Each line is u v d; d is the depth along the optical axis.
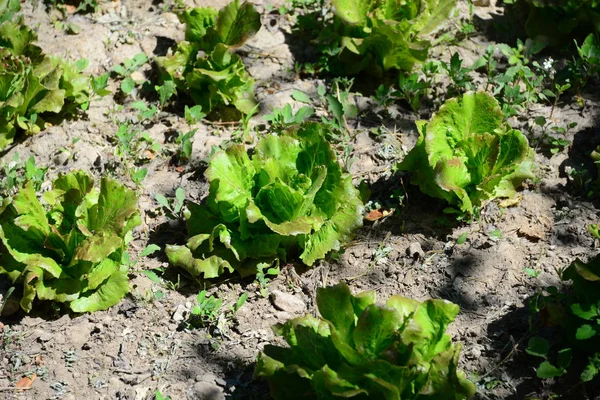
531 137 2.60
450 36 2.85
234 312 2.35
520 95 2.63
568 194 2.51
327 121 2.63
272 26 2.88
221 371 2.28
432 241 2.45
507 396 2.22
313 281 2.40
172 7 2.91
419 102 2.70
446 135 2.45
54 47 2.80
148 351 2.31
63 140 2.64
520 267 2.40
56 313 2.36
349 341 2.16
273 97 2.72
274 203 2.37
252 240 2.39
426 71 2.68
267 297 2.38
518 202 2.50
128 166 2.59
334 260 2.43
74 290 2.34
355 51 2.69
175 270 2.42
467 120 2.46
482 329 2.31
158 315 2.36
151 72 2.77
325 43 2.77
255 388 2.26
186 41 2.72
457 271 2.40
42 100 2.61
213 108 2.70
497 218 2.47
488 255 2.42
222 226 2.37
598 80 2.72
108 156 2.62
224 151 2.40
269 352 2.19
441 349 2.14
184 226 2.49
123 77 2.76
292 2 2.90
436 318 2.15
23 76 2.62
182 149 2.60
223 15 2.66
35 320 2.36
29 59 2.64
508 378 2.24
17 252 2.34
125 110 2.71
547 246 2.43
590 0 2.74
